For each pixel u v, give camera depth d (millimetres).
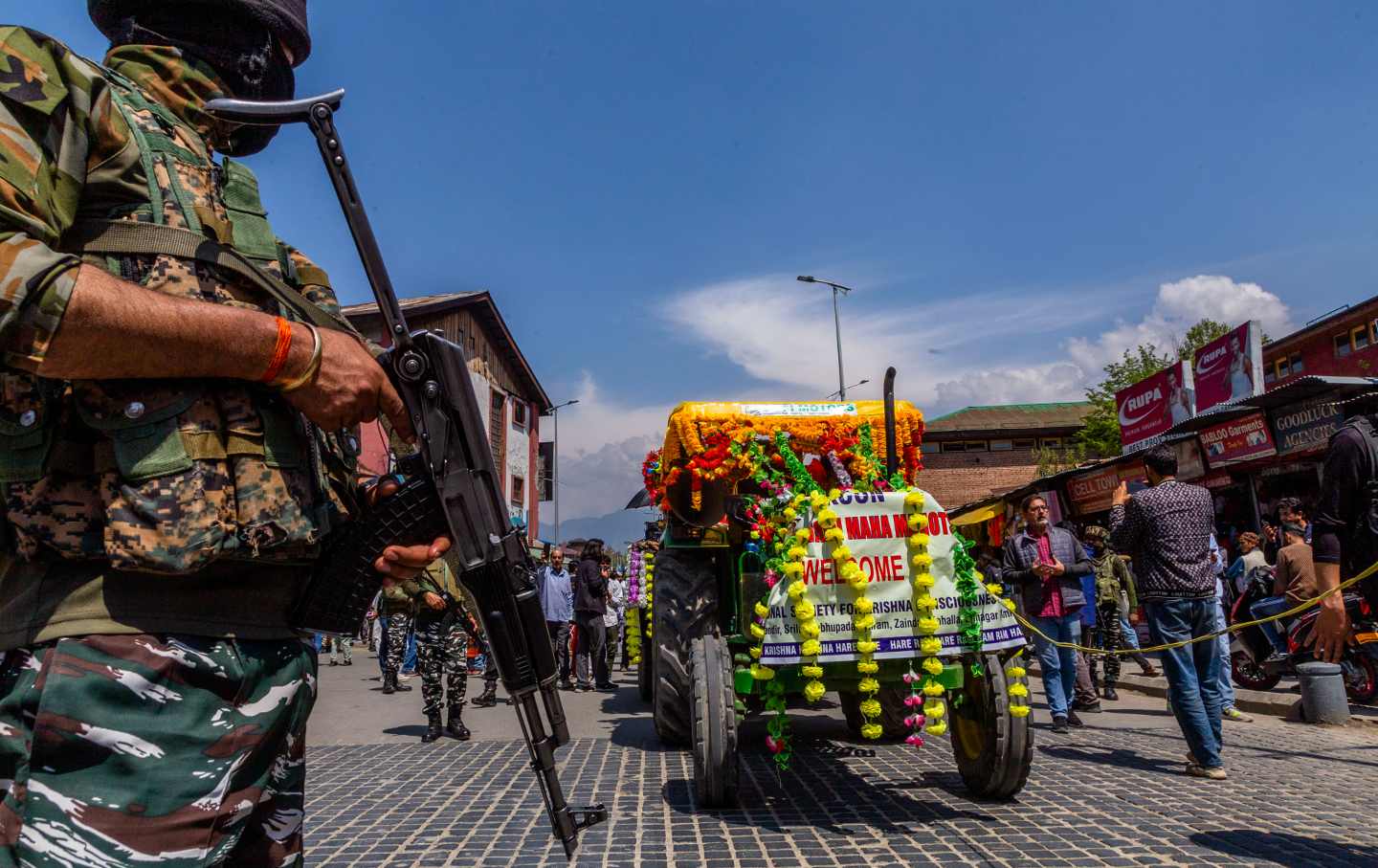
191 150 1419
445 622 7684
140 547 1168
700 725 4836
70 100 1214
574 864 3932
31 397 1188
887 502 4551
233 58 1509
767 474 5957
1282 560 9266
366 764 6492
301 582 1445
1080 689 8984
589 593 12258
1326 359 26875
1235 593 11570
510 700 1625
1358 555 3418
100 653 1183
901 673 4664
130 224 1271
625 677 15055
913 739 4652
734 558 6727
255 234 1554
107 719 1175
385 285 1480
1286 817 4598
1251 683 9766
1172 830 4371
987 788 4914
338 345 1335
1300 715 8156
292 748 1470
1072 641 7930
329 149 1429
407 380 1488
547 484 46250
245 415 1291
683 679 6551
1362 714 8242
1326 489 3482
